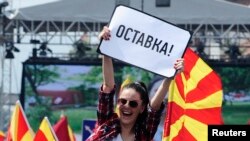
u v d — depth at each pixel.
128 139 11.57
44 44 53.75
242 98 53.00
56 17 54.03
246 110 53.12
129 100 11.46
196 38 53.56
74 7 54.00
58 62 53.44
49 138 17.48
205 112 15.99
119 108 11.52
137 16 12.23
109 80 11.84
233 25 53.84
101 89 11.82
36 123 54.09
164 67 12.27
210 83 16.06
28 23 54.44
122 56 12.20
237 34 54.53
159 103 11.80
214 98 16.03
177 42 12.31
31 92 53.69
